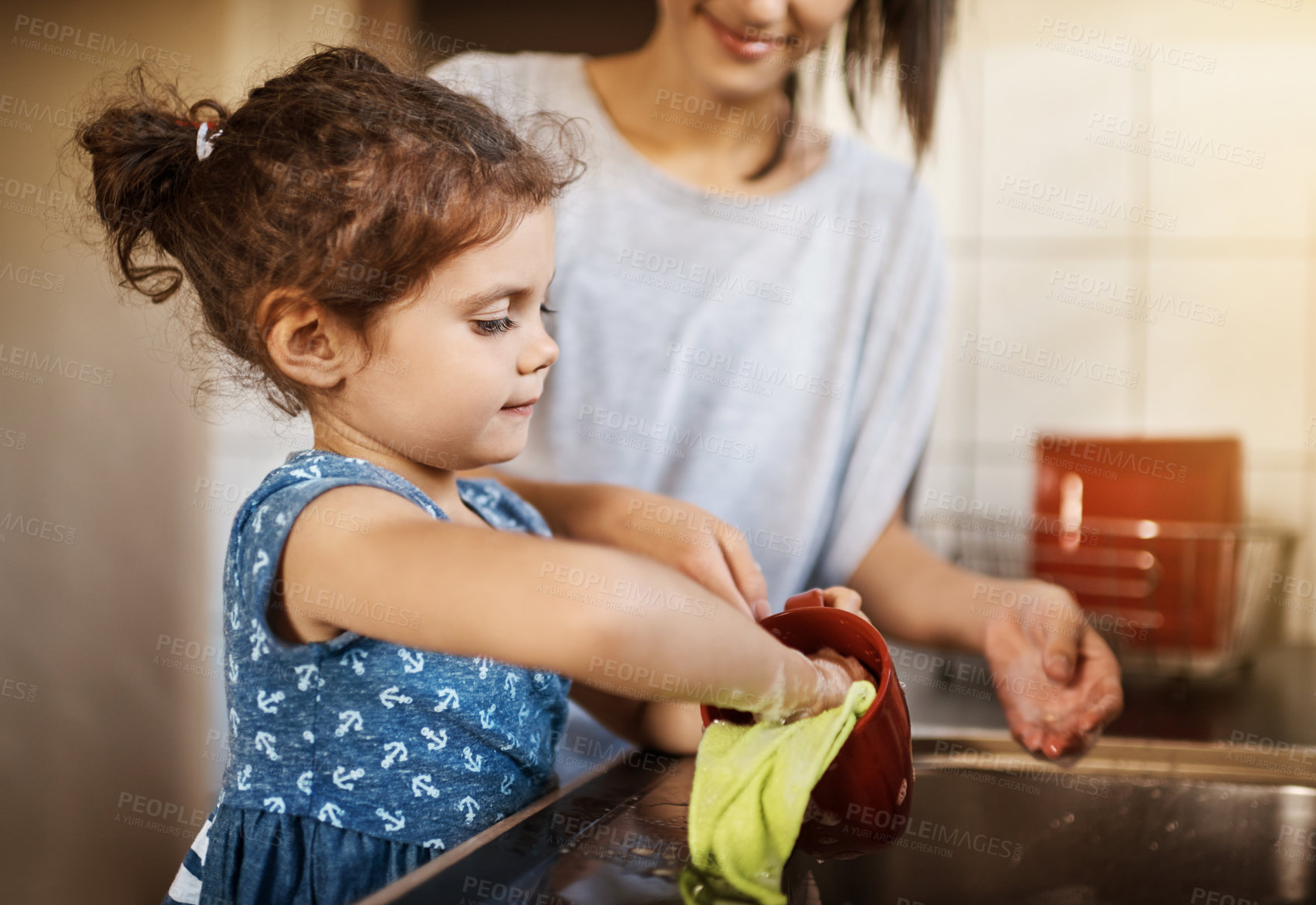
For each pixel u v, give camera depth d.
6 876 1.41
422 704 0.54
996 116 2.24
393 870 0.53
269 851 0.52
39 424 1.41
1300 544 2.15
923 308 1.08
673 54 1.03
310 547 0.48
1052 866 0.64
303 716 0.52
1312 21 2.11
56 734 1.43
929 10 1.08
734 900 0.44
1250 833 0.63
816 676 0.51
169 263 0.67
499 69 1.07
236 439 1.46
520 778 0.61
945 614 0.92
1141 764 0.66
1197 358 2.20
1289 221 2.15
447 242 0.50
